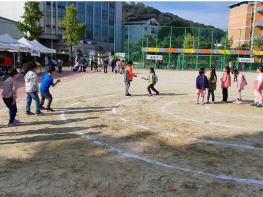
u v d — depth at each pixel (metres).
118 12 87.00
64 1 66.69
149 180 4.96
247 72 44.66
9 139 7.09
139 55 49.03
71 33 50.09
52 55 41.44
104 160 5.81
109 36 83.44
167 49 47.94
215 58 48.06
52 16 63.94
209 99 14.12
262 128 8.48
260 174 5.26
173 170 5.38
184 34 49.72
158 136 7.51
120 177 5.05
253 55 48.03
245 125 8.81
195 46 49.84
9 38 23.20
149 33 51.22
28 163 5.62
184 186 4.76
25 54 32.53
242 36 71.06
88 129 8.09
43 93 10.32
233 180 5.00
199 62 48.19
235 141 7.18
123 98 14.05
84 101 12.89
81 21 72.31
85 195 4.43
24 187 4.67
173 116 9.95
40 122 8.80
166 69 47.25
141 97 14.50
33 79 9.62
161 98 14.26
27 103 9.78
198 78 12.63
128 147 6.61
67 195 4.43
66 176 5.06
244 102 13.35
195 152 6.36
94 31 77.06
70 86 19.00
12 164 5.57
